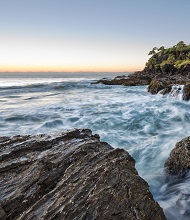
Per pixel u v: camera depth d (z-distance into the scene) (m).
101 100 30.11
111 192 4.80
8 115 19.75
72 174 5.50
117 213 4.45
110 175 5.28
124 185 5.07
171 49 99.31
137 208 4.69
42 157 6.40
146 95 35.19
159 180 8.40
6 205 4.77
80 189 4.90
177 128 15.30
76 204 4.50
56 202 4.62
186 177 7.73
